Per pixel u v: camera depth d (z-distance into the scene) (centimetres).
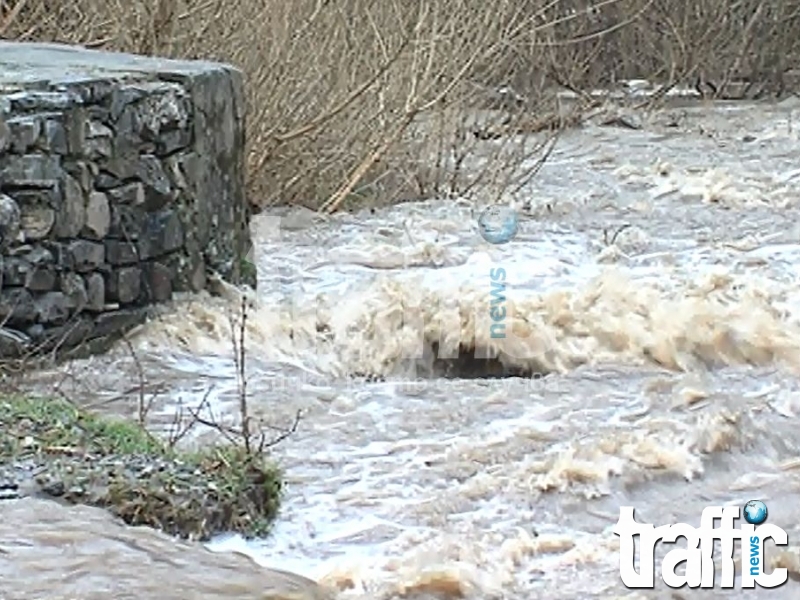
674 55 2448
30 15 1476
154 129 964
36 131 880
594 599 605
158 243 974
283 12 1512
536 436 794
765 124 2192
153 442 715
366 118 1566
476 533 666
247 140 1486
